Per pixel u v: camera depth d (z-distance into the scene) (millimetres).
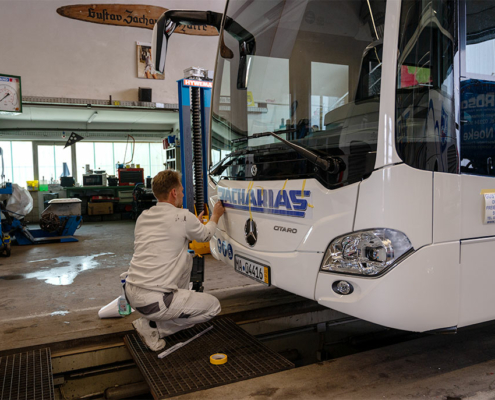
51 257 6195
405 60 1926
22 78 8047
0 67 7887
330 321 3412
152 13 8836
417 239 1929
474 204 2086
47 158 12664
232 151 3064
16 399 2066
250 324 3117
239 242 2887
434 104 1972
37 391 2143
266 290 3766
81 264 5629
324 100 2252
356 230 2012
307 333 3322
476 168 2098
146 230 2750
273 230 2496
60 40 8258
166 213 2748
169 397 2049
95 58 8547
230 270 4734
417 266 1932
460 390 2129
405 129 1916
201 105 5668
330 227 2121
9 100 7797
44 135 11820
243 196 2809
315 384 2189
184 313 2656
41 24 8102
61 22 8234
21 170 12391
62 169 12859
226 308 3227
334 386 2170
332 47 2227
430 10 1974
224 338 2742
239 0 3172
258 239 2639
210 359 2408
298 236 2307
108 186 12008
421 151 1936
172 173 2863
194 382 2172
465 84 2059
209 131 3566
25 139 11688
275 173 2494
